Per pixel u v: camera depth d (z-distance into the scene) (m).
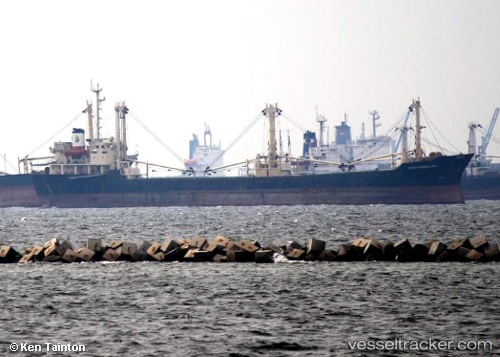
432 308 182.50
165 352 148.62
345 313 178.50
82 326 167.75
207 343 154.38
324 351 149.12
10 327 167.25
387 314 177.25
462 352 148.00
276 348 151.12
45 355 146.62
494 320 170.75
